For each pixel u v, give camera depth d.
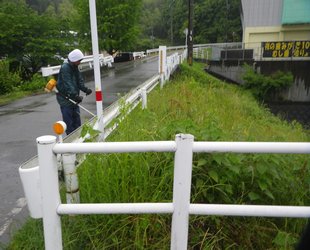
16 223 2.99
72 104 5.27
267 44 25.11
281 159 2.80
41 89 14.16
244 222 2.73
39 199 2.32
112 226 2.56
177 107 6.45
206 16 59.34
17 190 3.80
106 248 2.52
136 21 32.75
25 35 16.03
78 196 2.56
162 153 2.98
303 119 21.73
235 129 5.15
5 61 13.65
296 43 24.55
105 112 4.81
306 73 23.56
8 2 18.91
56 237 2.09
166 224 2.61
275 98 24.12
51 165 1.99
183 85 10.01
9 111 9.18
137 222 2.48
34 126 7.19
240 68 25.59
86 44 28.02
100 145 1.96
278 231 2.59
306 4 29.25
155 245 2.47
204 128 3.35
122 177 2.73
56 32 16.97
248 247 2.62
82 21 29.05
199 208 1.99
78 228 2.60
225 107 8.69
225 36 53.50
